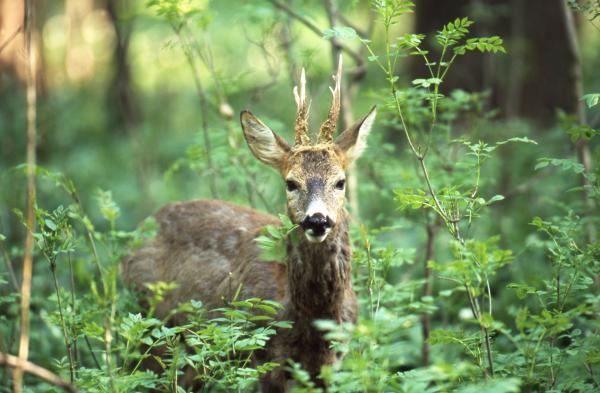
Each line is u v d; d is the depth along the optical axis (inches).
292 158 398.9
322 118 737.6
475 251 309.9
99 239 333.7
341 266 390.9
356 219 486.0
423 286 532.7
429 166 519.5
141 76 1278.3
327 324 271.1
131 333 319.0
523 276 536.1
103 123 1078.4
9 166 769.6
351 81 681.6
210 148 538.6
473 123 559.2
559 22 858.1
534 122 858.8
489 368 338.0
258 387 445.4
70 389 282.4
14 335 446.3
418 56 871.1
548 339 373.7
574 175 633.6
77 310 387.2
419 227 595.2
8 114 802.8
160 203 794.2
